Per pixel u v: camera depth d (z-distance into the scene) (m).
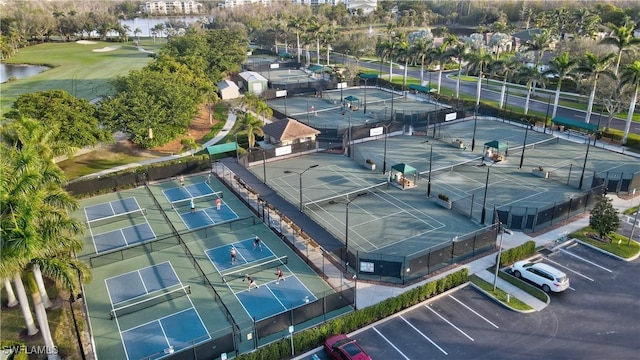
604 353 27.61
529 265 35.44
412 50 100.38
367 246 39.88
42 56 157.00
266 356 26.77
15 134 37.72
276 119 83.19
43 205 25.94
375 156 63.47
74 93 99.12
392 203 48.69
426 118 76.31
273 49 168.50
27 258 22.78
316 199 50.03
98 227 45.62
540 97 95.38
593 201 45.94
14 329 29.98
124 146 66.38
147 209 49.47
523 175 55.28
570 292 33.69
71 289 25.20
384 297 33.66
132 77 68.06
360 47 144.00
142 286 35.66
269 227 44.84
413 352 28.16
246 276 35.62
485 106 83.62
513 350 28.08
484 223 43.34
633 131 70.75
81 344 27.59
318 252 40.16
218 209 48.94
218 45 115.75
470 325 30.47
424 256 35.84
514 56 122.00
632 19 135.12
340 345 27.05
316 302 30.83
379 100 95.56
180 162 58.19
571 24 135.62
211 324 31.14
